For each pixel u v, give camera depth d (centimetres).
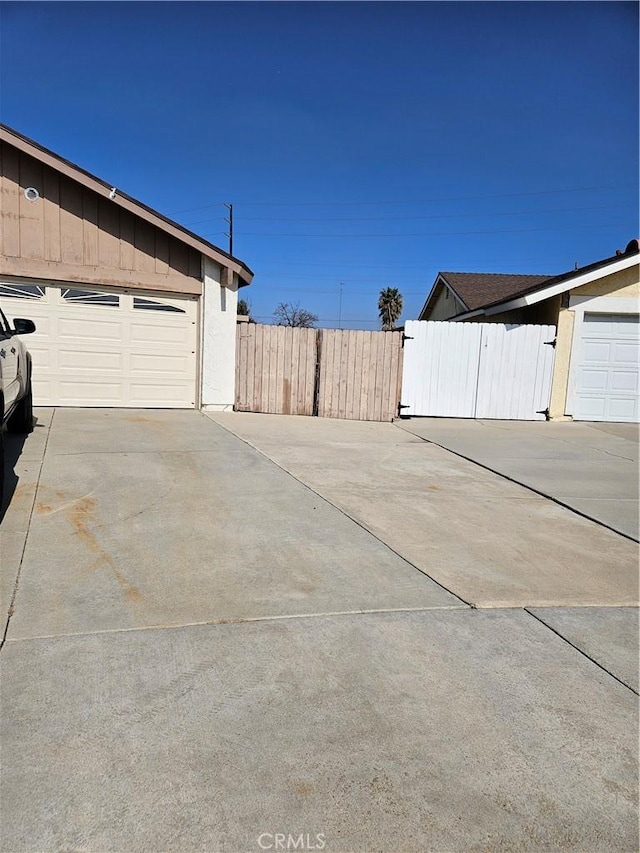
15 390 623
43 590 344
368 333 1168
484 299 1664
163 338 1084
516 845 187
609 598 376
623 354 1234
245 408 1139
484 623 333
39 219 989
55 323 1019
